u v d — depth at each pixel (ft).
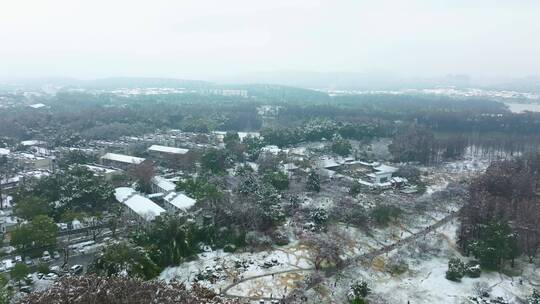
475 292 398.83
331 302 371.97
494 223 458.09
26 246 428.97
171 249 425.69
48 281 377.30
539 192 596.70
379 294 387.34
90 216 510.99
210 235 466.70
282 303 362.94
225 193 567.18
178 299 262.26
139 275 368.68
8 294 320.29
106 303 255.50
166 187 620.90
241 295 375.25
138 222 506.89
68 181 553.64
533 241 460.96
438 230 533.14
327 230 510.17
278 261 438.40
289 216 542.57
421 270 439.63
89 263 411.95
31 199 507.71
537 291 397.60
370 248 480.64
